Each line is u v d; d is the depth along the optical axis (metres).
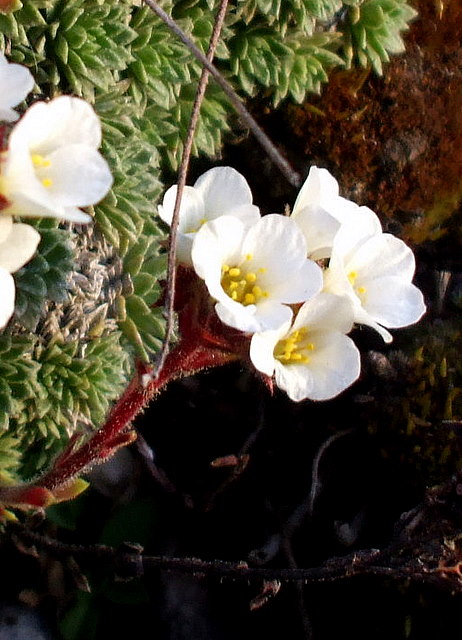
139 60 0.21
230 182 0.17
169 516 0.23
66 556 0.21
